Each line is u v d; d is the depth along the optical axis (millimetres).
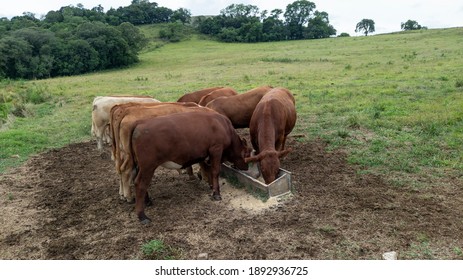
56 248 5164
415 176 6738
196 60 45219
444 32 51219
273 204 5879
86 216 6035
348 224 5293
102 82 28125
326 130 9711
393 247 4785
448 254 4621
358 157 7691
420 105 11148
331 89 15617
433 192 6133
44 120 13477
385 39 49375
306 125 10367
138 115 6062
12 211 6289
